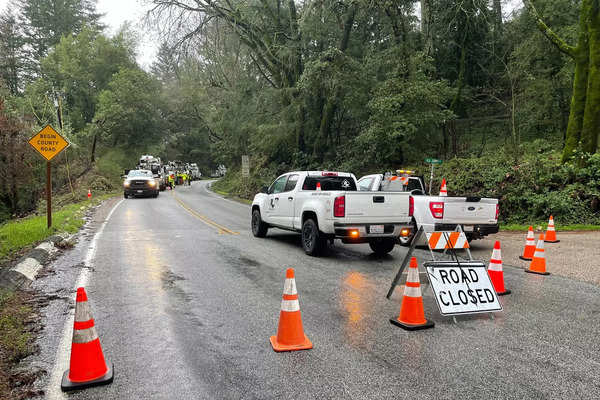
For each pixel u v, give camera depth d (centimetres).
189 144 8738
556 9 2120
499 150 2073
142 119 5134
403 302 475
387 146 2191
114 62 5372
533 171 1487
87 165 4250
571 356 389
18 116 2561
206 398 314
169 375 350
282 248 993
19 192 2756
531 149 2000
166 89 6512
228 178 4497
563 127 2212
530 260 845
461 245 540
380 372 355
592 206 1334
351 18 2481
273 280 678
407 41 2128
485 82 2972
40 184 2842
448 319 495
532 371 358
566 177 1443
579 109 1490
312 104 2922
